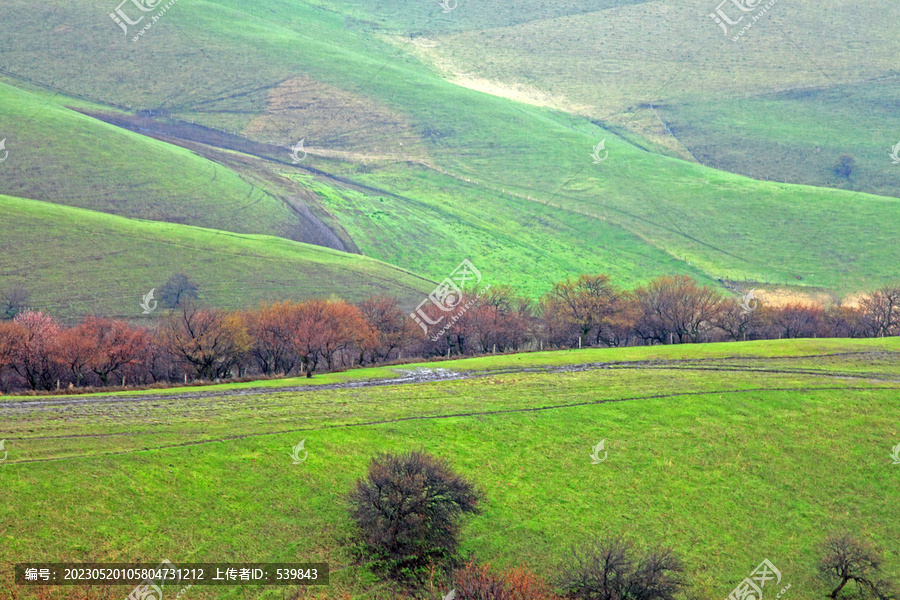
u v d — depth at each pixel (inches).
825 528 2180.1
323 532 1866.4
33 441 1998.0
